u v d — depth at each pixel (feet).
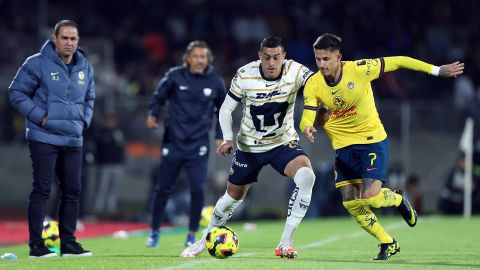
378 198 108.37
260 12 332.60
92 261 103.04
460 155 239.50
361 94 107.04
